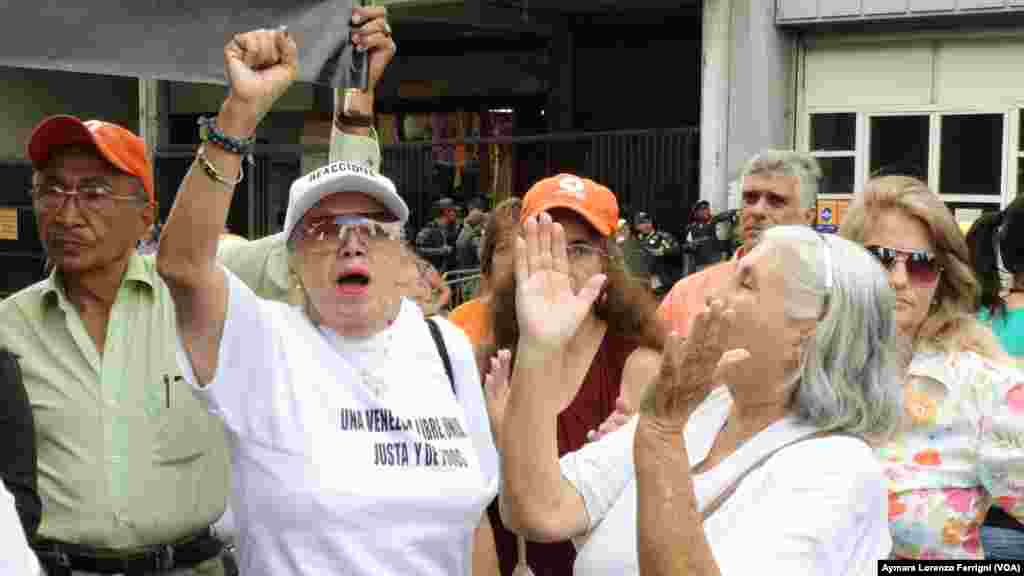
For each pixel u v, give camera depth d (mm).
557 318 2814
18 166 17406
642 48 18188
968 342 3625
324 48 3523
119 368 3617
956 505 3475
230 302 2736
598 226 3936
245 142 2652
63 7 3137
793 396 2645
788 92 14578
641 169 14750
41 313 3670
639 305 3930
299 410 2750
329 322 2885
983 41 13641
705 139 14391
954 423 3494
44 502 3541
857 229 3764
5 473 3104
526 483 2814
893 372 2637
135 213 3664
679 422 2396
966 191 13898
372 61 3627
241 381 2754
